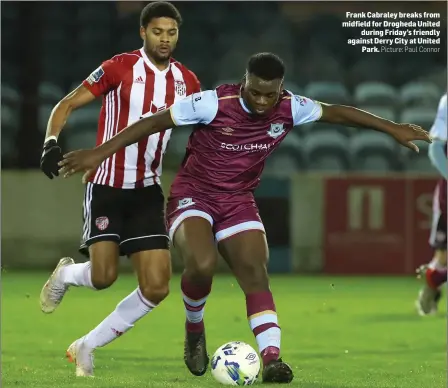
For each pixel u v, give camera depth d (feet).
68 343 84.07
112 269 61.82
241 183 59.72
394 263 163.94
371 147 196.24
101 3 215.31
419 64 217.77
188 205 59.36
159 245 61.52
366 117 59.98
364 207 164.04
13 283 140.05
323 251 164.45
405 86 214.69
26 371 65.41
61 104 60.90
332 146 195.31
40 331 92.63
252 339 87.35
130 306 61.11
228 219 59.41
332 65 215.10
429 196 163.73
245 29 219.00
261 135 58.18
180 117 56.90
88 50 210.18
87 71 208.03
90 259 62.23
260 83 54.29
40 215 162.91
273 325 56.95
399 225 164.04
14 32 203.82
